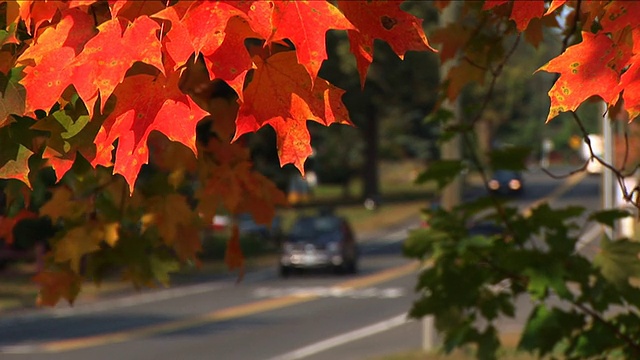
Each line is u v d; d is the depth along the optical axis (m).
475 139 12.20
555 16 10.12
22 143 6.78
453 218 12.22
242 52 5.90
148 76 6.16
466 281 12.05
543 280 11.38
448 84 11.60
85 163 8.02
